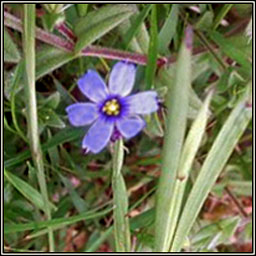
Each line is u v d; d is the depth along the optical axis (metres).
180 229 0.17
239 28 0.20
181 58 0.15
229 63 0.20
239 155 0.20
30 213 0.19
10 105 0.19
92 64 0.20
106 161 0.21
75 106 0.17
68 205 0.20
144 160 0.20
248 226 0.20
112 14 0.17
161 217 0.16
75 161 0.20
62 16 0.17
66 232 0.20
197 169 0.19
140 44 0.19
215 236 0.19
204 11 0.19
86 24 0.17
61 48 0.18
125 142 0.21
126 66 0.17
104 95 0.17
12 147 0.20
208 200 0.21
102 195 0.21
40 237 0.20
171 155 0.16
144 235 0.18
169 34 0.19
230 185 0.20
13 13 0.18
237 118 0.17
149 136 0.20
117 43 0.19
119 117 0.17
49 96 0.19
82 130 0.19
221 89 0.19
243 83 0.18
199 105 0.18
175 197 0.16
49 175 0.20
